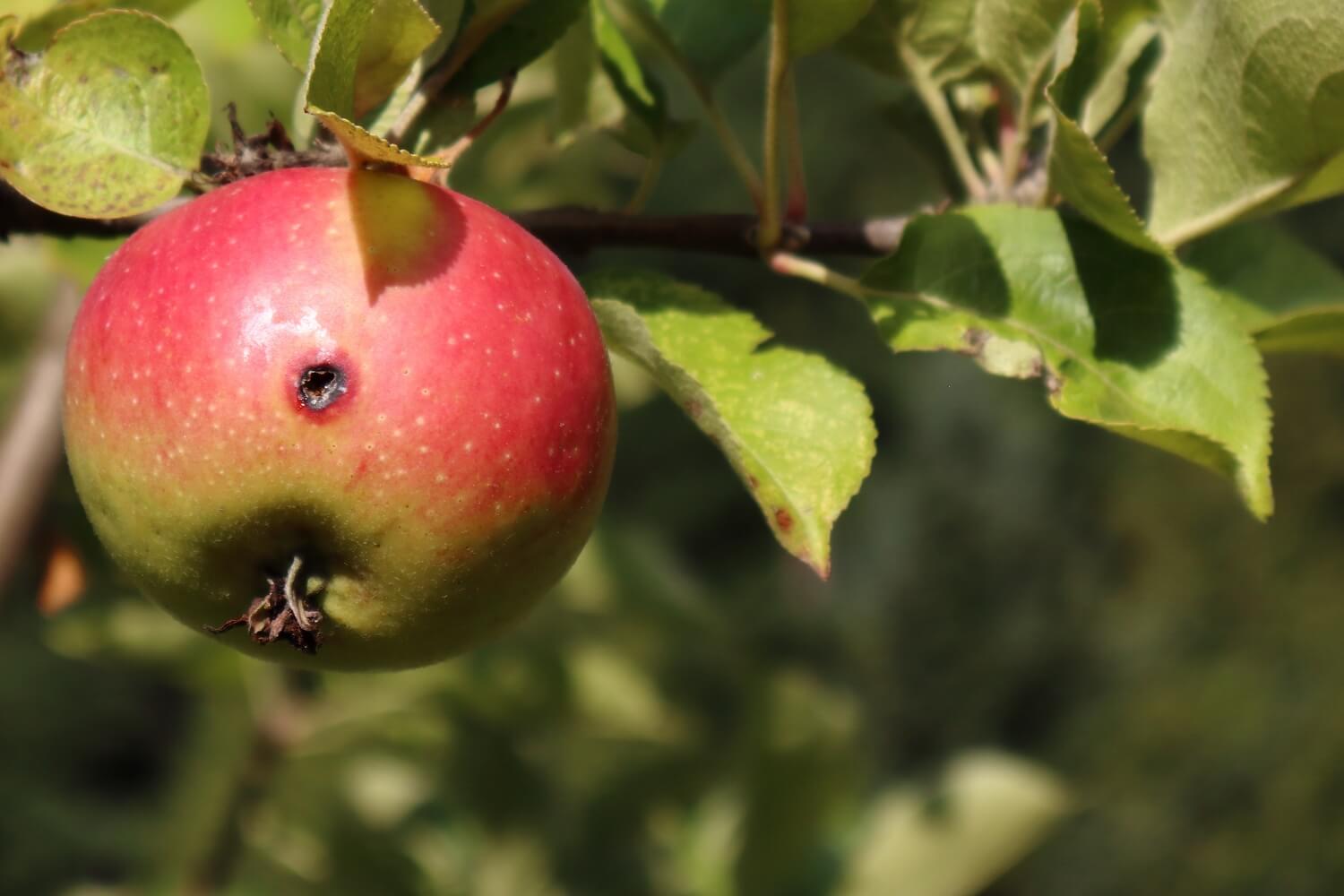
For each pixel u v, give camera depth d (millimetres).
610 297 795
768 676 1301
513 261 754
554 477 754
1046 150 834
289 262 745
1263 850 2186
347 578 758
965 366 2920
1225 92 801
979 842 1259
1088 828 2311
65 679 3117
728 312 793
